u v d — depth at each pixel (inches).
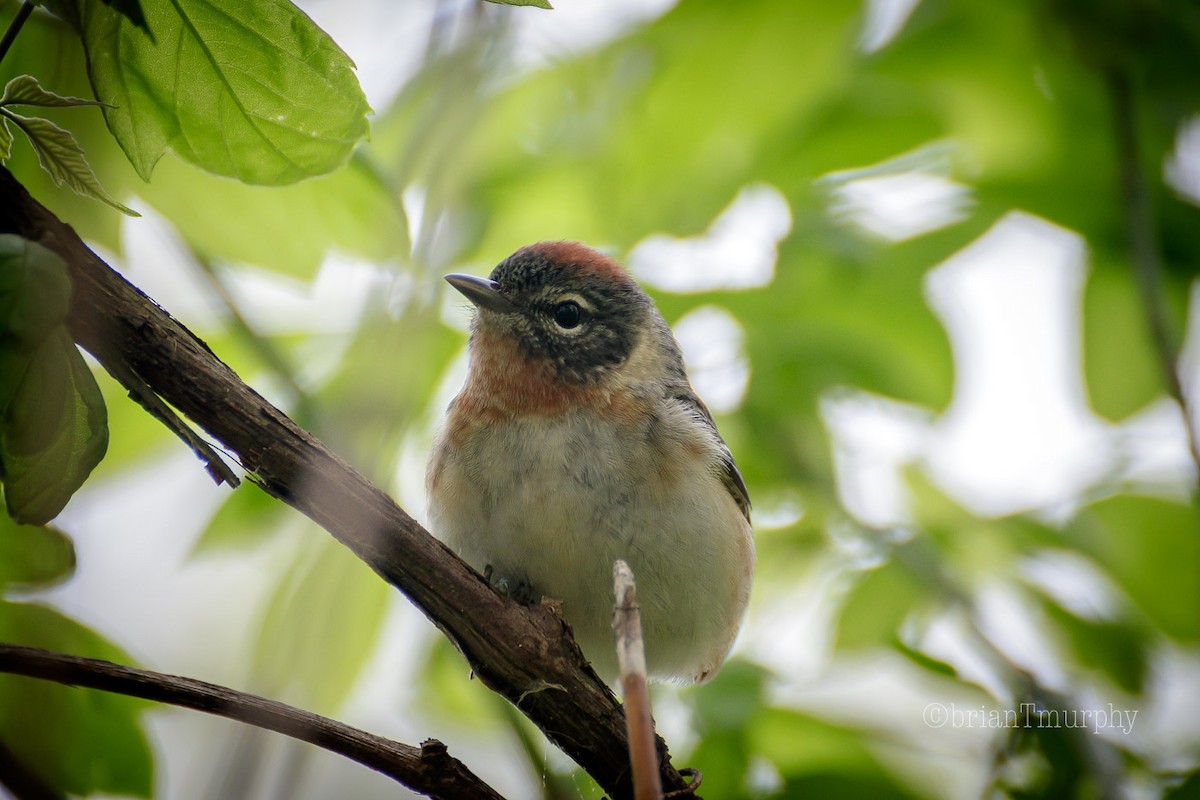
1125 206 391.9
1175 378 373.1
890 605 403.2
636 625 207.8
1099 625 419.8
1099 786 340.8
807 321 450.9
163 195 279.4
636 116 429.7
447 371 434.6
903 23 439.5
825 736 372.8
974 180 441.7
